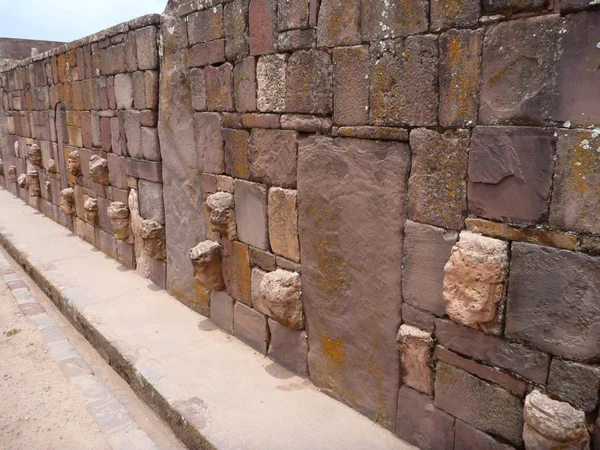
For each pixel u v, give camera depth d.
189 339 4.59
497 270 2.32
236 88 3.93
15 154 11.95
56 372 4.48
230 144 4.15
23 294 6.38
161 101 5.19
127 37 5.62
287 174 3.60
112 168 6.73
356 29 2.84
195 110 4.54
